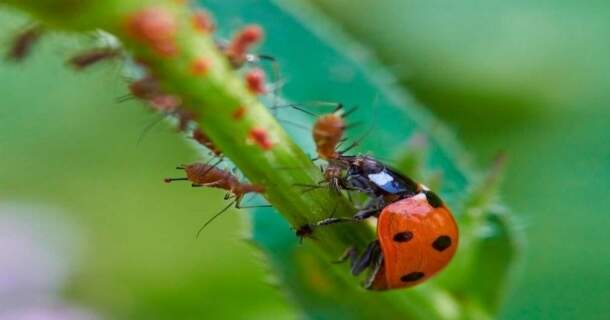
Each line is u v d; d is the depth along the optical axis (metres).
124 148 0.19
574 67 0.19
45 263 0.18
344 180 0.13
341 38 0.14
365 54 0.14
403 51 0.19
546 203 0.16
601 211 0.16
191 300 0.18
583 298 0.16
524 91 0.18
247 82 0.12
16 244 0.18
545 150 0.17
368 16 0.19
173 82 0.12
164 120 0.12
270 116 0.12
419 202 0.13
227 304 0.17
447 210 0.13
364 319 0.13
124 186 0.19
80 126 0.19
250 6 0.14
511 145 0.18
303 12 0.14
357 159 0.13
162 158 0.19
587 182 0.17
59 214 0.19
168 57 0.12
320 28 0.14
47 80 0.19
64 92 0.19
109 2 0.11
